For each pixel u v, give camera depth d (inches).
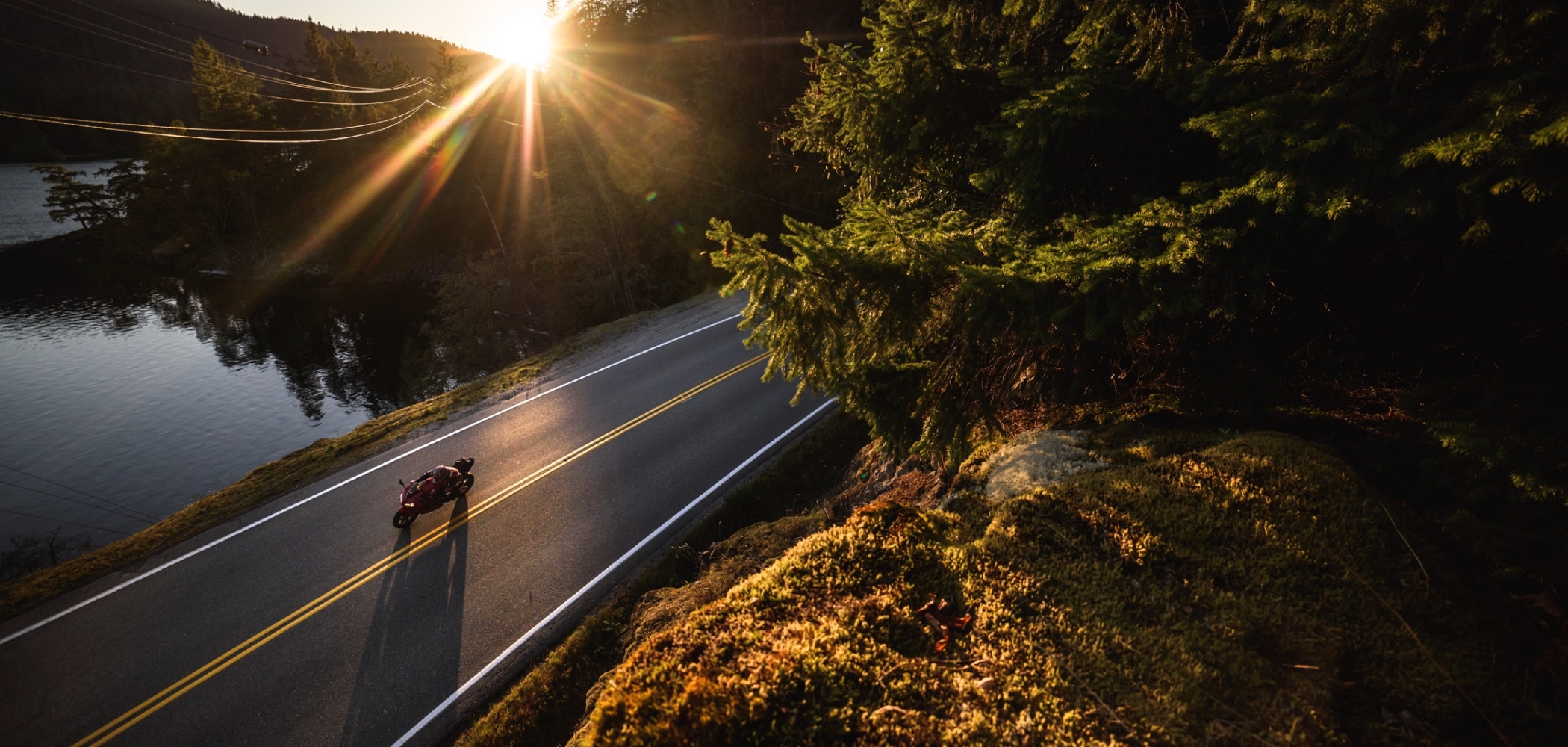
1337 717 114.3
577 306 1406.3
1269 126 153.0
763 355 726.5
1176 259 157.8
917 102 260.7
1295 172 147.5
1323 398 212.1
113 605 396.2
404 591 402.3
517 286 1403.8
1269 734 111.9
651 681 126.5
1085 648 131.5
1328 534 153.9
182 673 348.2
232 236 2504.9
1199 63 190.5
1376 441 183.9
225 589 406.3
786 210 1217.4
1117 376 255.6
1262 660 125.7
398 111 2466.8
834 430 565.6
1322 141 139.9
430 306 1829.5
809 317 212.1
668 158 1255.5
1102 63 219.6
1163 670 124.5
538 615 382.3
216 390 1433.3
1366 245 169.5
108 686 342.3
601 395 662.5
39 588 410.9
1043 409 279.3
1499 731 110.4
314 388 1433.3
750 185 1224.8
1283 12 151.9
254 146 2477.9
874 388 251.0
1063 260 173.5
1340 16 142.9
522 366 765.3
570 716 313.7
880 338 220.7
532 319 1427.2
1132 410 248.4
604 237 1338.6
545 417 620.4
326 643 364.8
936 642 136.4
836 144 349.4
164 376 1514.5
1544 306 161.2
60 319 1898.4
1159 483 179.5
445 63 2490.2
